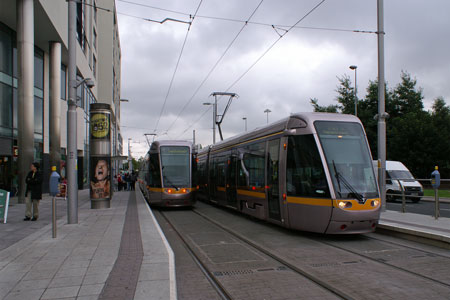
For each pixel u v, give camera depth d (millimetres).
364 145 9211
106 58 48844
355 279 5652
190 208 17422
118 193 29453
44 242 8047
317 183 8727
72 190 10820
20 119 16922
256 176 11656
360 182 8711
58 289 4848
